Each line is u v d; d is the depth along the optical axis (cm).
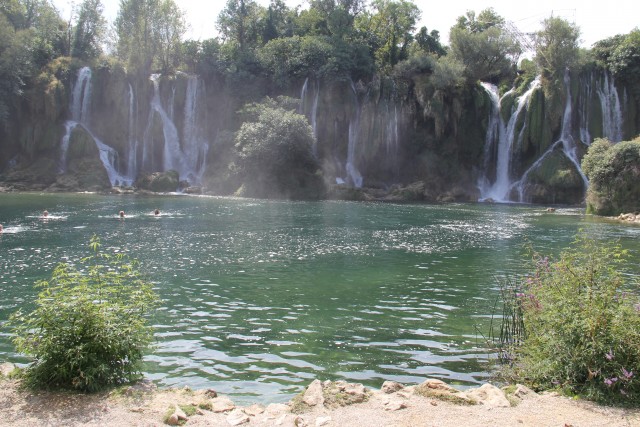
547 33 6519
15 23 7338
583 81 6631
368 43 8312
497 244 2703
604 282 932
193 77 7300
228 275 1881
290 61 7231
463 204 5844
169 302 1492
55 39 7481
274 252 2388
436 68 6844
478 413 728
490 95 7225
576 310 870
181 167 7238
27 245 2416
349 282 1797
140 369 903
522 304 1059
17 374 830
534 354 928
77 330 812
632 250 2464
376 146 7106
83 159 6525
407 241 2792
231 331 1239
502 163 6975
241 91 7219
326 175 6969
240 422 697
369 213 4431
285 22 8950
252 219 3741
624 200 4362
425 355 1088
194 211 4209
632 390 788
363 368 1013
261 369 1002
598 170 4500
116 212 3950
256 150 6109
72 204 4497
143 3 7112
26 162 6525
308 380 952
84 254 2219
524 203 6278
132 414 711
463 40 7331
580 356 827
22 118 6544
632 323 839
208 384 925
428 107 6944
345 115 7112
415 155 7212
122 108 6944
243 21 8375
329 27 8294
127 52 7331
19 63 6325
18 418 690
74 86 6825
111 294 985
